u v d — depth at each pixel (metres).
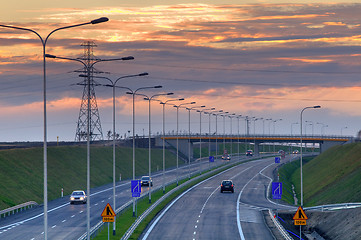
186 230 109.00
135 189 121.00
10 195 161.00
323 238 123.88
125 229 105.62
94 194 185.38
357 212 124.00
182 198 172.75
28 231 102.31
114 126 116.12
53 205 152.50
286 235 96.50
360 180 174.25
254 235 103.38
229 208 147.75
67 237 95.56
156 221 122.25
